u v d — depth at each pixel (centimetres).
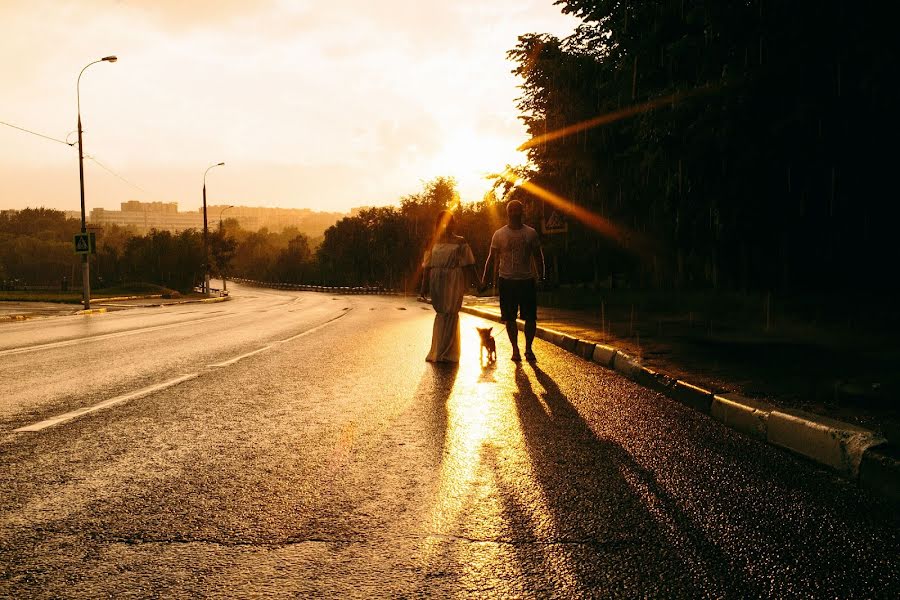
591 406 613
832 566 281
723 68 1075
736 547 300
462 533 313
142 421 544
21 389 689
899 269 1302
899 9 911
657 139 1186
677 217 1342
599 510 345
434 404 621
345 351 1046
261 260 15350
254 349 1073
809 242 1262
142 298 4897
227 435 500
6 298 3931
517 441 486
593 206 2325
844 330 987
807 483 392
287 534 310
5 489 372
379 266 8338
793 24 983
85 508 342
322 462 430
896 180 1120
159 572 270
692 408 602
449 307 898
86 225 2881
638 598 253
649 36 1291
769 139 1070
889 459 374
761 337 952
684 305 1555
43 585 258
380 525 322
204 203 6250
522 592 256
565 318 1440
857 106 1016
